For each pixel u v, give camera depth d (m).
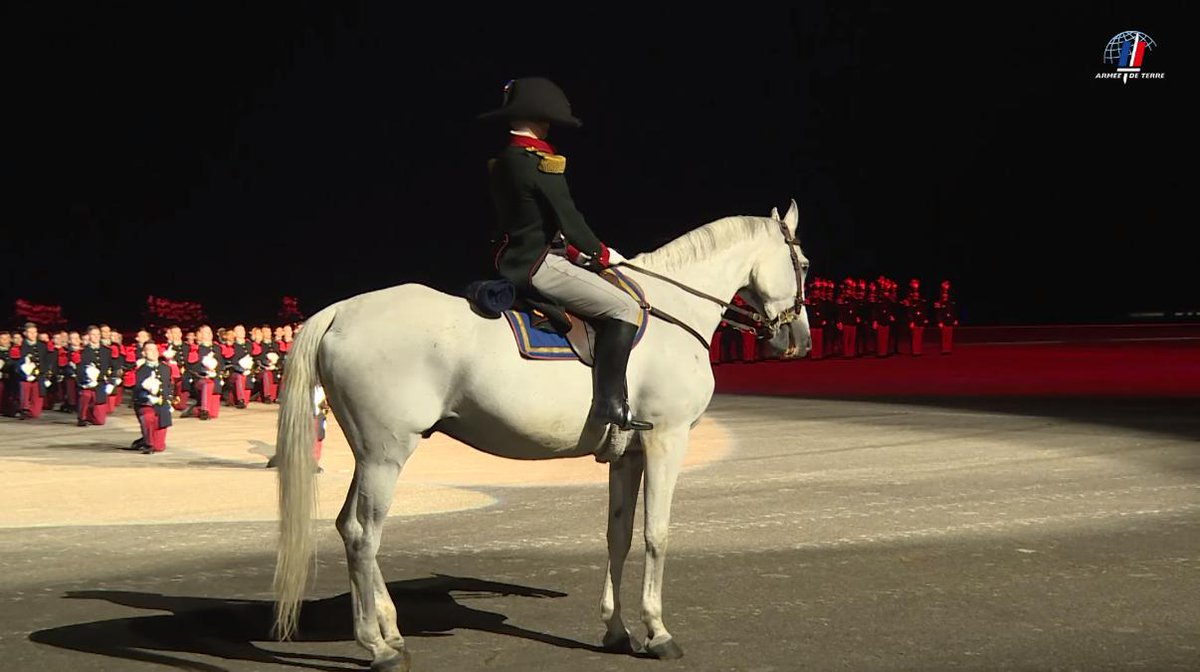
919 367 32.78
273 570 9.61
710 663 7.10
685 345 7.49
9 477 14.75
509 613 8.30
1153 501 12.35
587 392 7.11
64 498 13.12
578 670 6.99
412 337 6.88
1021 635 7.60
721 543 10.46
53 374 24.02
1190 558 9.73
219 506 12.62
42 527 11.42
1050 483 13.56
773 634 7.67
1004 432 18.39
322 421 15.12
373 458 6.88
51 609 8.35
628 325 7.12
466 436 7.17
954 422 19.84
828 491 13.17
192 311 38.00
